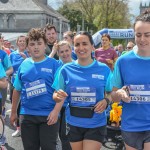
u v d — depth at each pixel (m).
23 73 4.40
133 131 3.49
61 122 5.16
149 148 3.45
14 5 66.19
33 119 4.31
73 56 6.64
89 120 3.93
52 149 4.28
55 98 3.95
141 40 3.32
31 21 65.44
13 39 55.62
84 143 3.96
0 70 4.88
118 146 5.90
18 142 6.90
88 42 3.95
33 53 4.39
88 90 3.93
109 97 3.96
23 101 4.41
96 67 3.99
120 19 58.44
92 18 61.19
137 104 3.46
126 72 3.49
